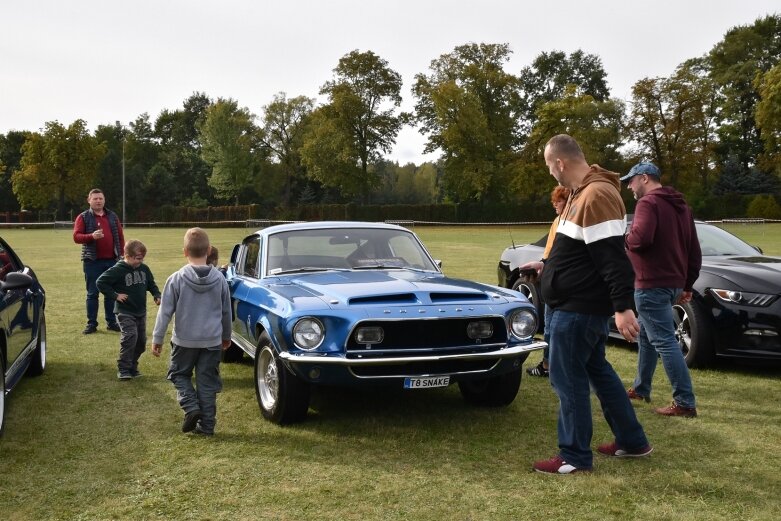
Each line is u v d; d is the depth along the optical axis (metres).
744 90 67.69
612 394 4.12
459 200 71.56
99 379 6.43
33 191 78.25
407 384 4.53
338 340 4.48
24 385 6.20
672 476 3.89
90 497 3.62
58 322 9.87
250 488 3.74
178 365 4.74
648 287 5.03
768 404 5.46
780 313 6.06
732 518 3.34
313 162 67.38
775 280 6.24
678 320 6.88
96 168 81.81
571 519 3.33
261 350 5.10
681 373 5.06
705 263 6.88
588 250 3.66
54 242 33.34
